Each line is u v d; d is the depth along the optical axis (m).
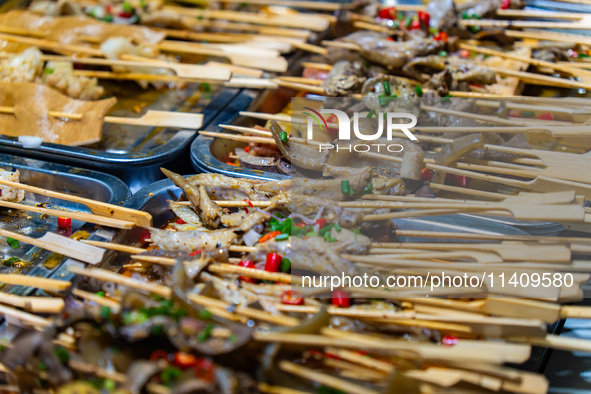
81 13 4.45
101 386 1.57
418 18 4.18
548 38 4.12
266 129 3.22
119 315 1.69
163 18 4.39
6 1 4.46
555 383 2.07
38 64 3.58
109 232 2.38
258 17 4.57
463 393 1.55
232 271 2.11
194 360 1.58
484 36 4.25
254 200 2.57
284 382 1.61
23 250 2.50
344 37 4.33
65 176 2.81
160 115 3.22
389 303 2.04
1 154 2.98
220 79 3.39
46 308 1.88
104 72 3.79
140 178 2.96
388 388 1.50
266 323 1.85
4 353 1.73
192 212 2.57
